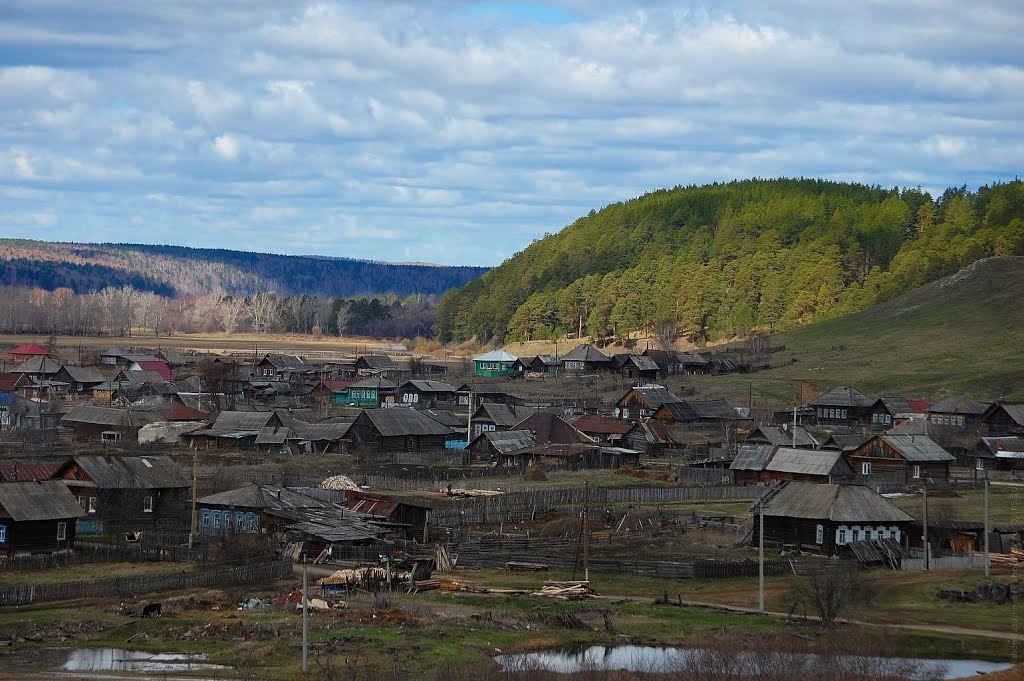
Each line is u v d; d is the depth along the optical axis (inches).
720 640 2603.3
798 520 3745.1
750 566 3415.4
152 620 2728.8
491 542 3747.5
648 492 4682.6
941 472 5295.3
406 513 3934.5
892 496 4726.9
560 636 2723.9
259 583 3221.0
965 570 3459.6
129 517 3900.1
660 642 2701.8
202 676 2329.0
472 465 5698.8
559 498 4542.3
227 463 5418.3
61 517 3444.9
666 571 3378.4
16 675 2303.2
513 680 2313.0
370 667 2391.7
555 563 3501.5
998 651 2637.8
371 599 2997.0
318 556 3565.5
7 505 3371.1
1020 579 3302.2
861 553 3592.5
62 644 2559.1
